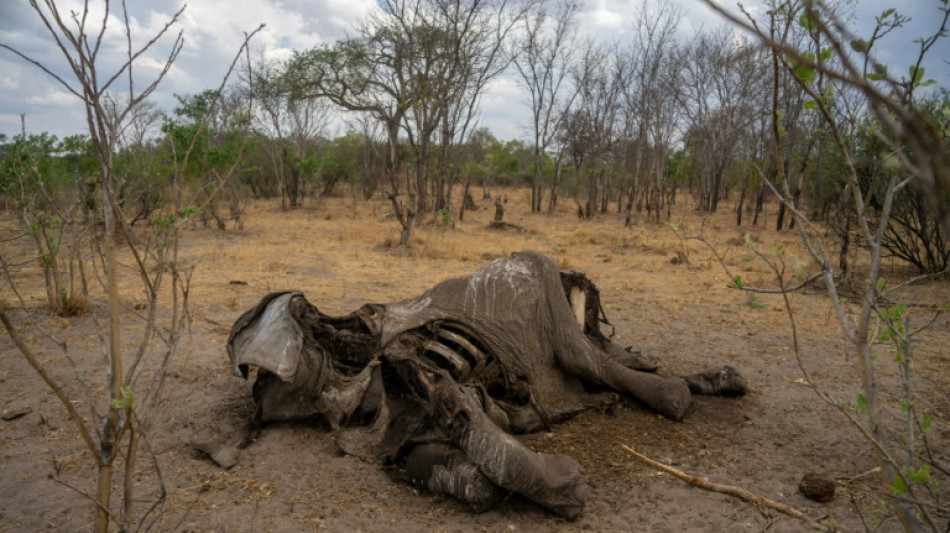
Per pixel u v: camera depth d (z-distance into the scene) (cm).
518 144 7256
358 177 4291
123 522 247
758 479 470
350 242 1880
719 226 2742
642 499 439
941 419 589
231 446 491
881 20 189
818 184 1875
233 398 607
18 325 818
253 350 495
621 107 3431
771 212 3653
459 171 4647
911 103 128
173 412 567
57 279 884
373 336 574
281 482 447
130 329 830
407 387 479
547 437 532
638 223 2941
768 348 833
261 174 4069
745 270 1455
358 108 2983
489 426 424
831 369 739
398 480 453
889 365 751
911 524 223
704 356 798
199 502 419
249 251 1600
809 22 186
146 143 1053
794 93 1245
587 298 663
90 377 650
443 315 555
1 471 457
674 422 569
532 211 3572
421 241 1891
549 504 408
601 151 3469
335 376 541
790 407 618
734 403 622
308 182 4056
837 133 204
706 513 420
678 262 1570
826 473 481
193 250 1598
